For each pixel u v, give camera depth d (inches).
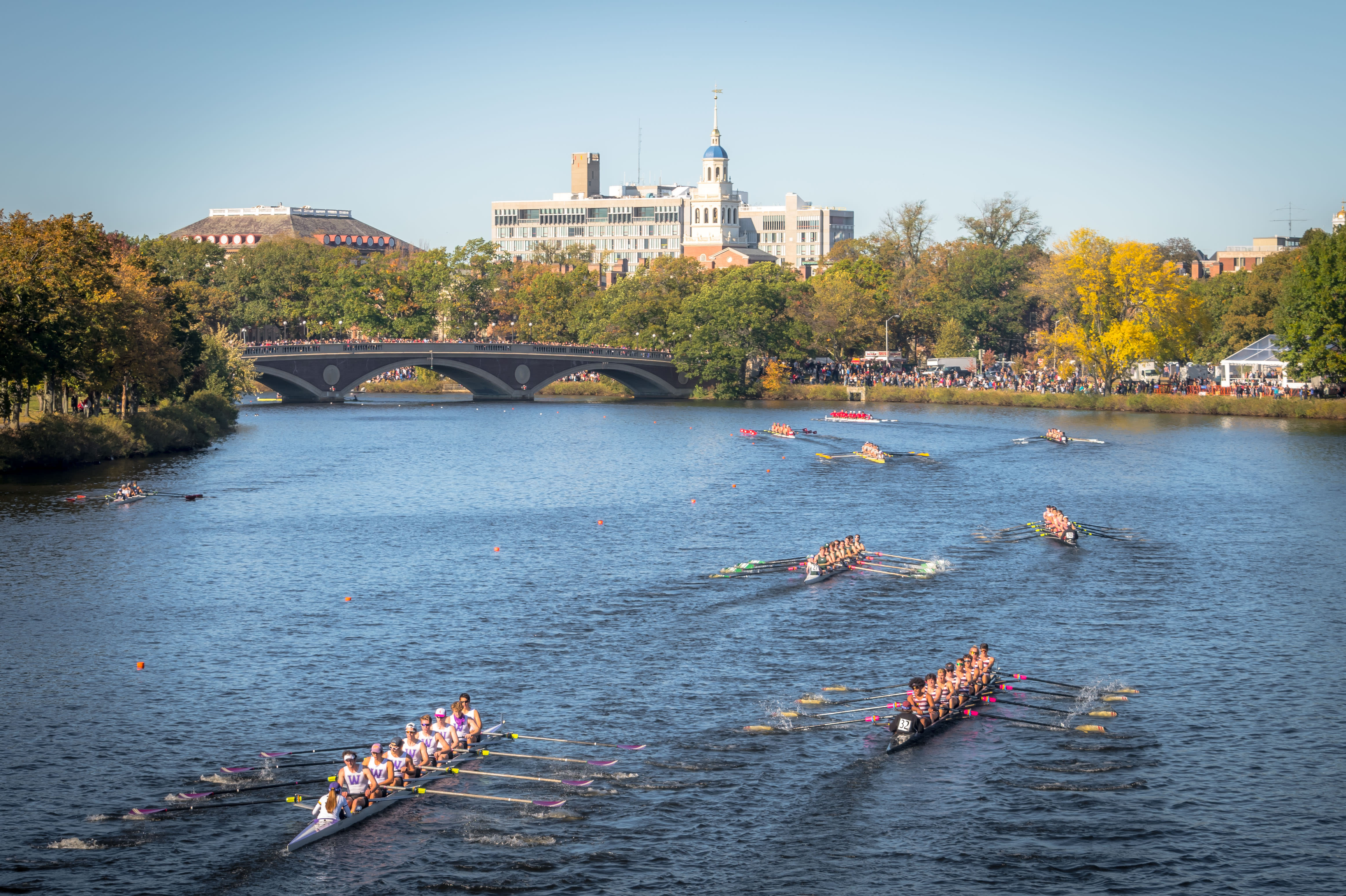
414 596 2908.5
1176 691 2226.9
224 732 2018.9
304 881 1569.9
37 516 3846.0
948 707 2066.9
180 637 2544.3
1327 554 3383.4
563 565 3265.3
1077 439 6358.3
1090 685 2256.4
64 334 4384.8
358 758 1882.4
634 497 4475.9
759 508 4232.3
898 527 3838.6
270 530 3737.7
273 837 1669.5
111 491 4377.5
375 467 5300.2
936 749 1959.9
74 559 3260.3
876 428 7135.8
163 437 5620.1
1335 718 2089.1
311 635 2568.9
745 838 1675.7
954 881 1576.0
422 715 2100.1
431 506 4254.4
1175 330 7859.3
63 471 4825.3
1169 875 1587.1
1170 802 1779.0
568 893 1547.7
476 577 3115.2
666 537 3668.8
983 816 1737.2
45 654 2418.8
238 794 1788.9
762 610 2765.7
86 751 1935.3
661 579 3088.1
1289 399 7273.6
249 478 4867.1
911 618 2706.7
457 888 1557.6
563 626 2637.8
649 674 2315.5
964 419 7687.0
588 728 2038.6
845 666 2367.1
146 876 1571.1
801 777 1856.5
